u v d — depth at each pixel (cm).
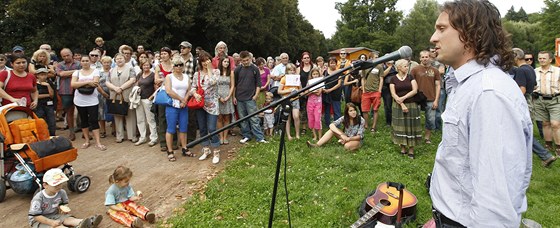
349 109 619
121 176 387
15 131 433
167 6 2275
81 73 625
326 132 677
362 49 2744
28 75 564
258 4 2912
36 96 580
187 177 507
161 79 630
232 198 429
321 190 444
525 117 121
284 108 234
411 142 565
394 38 4256
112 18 2262
